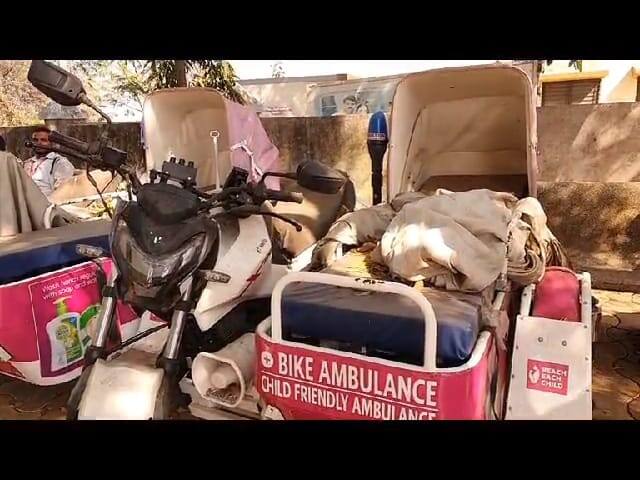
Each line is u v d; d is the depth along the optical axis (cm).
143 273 206
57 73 232
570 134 532
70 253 319
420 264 248
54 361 301
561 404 231
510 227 276
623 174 521
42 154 247
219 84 743
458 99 416
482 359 206
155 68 684
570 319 251
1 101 1048
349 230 318
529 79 357
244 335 269
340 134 645
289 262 346
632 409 308
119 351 238
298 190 408
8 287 280
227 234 250
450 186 419
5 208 336
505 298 271
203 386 244
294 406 223
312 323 232
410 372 199
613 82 1076
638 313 450
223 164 409
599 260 536
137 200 225
